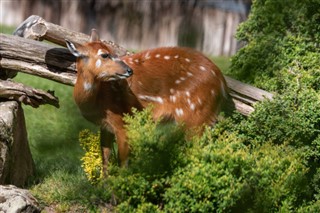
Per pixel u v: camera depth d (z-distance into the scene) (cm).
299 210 1216
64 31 1373
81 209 1277
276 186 1177
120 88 1240
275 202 1185
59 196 1304
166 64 1273
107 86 1238
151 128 1173
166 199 1147
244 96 1359
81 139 1348
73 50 1216
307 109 1327
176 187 1145
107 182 1166
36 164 1490
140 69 1260
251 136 1335
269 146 1230
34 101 1355
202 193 1143
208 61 1295
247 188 1162
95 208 1228
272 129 1326
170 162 1162
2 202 1212
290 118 1323
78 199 1288
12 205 1206
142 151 1159
